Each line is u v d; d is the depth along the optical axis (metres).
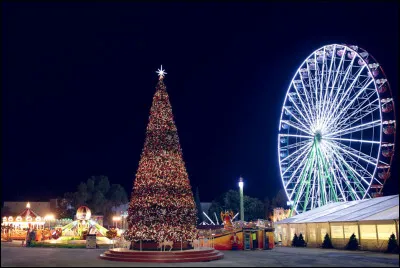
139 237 31.36
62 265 26.28
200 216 123.06
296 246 50.00
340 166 54.53
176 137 33.78
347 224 42.38
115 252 30.83
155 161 32.53
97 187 110.00
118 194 110.56
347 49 55.81
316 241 47.94
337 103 55.91
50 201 109.38
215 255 31.17
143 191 32.16
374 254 35.09
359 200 50.09
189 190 33.25
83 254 36.56
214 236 44.94
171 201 31.75
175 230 31.39
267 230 45.75
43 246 48.56
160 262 28.42
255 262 28.34
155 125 33.50
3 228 66.81
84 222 60.62
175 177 32.47
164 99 34.34
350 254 35.53
